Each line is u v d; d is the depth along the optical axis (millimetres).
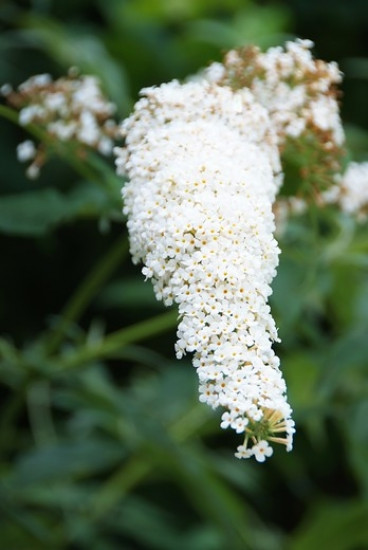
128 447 5281
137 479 5812
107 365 7469
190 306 2799
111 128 4508
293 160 4023
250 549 5199
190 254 2902
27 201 4211
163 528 6102
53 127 4422
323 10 8289
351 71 8164
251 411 2645
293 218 5066
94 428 6078
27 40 6973
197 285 2820
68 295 7562
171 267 2898
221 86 3914
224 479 6172
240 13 8078
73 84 4492
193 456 5324
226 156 3234
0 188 7055
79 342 4770
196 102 3578
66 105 4434
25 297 7500
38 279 7512
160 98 3551
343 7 8297
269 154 3652
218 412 5691
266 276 2963
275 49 4102
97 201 4383
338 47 8305
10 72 7199
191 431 5711
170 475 5824
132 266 7516
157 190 3057
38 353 4809
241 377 2686
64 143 4449
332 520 5336
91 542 5773
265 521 7457
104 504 5746
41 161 4539
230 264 2826
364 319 5898
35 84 4453
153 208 3023
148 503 7188
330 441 7367
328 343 5414
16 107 4484
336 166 4062
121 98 6027
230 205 2943
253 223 2934
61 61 6828
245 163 3260
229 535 5195
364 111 8102
